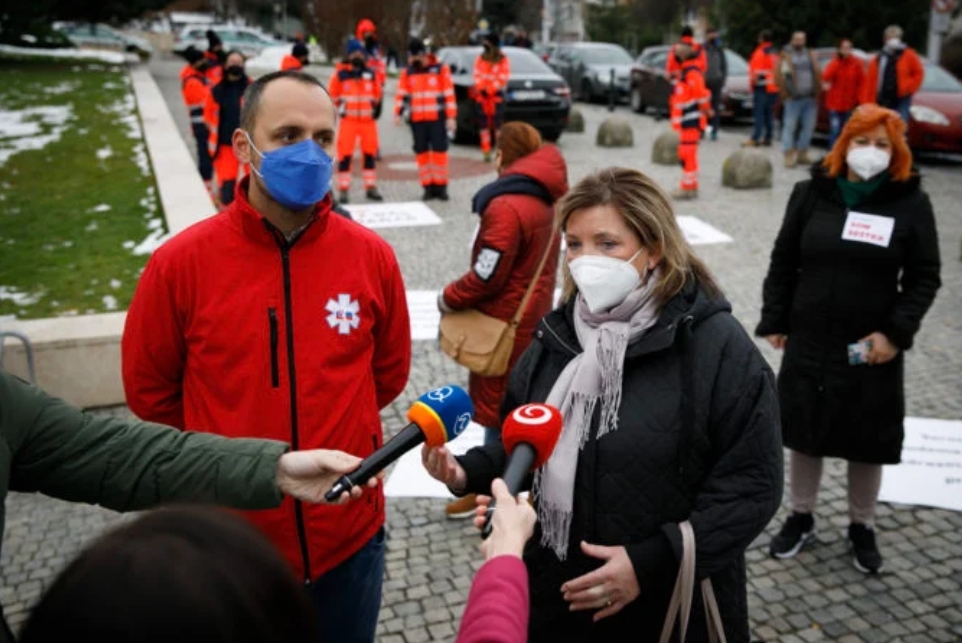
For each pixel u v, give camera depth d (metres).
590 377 1.98
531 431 1.62
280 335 2.15
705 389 1.92
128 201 9.10
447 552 3.88
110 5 23.95
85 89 18.20
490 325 3.83
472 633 1.28
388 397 2.60
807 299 3.52
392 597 3.57
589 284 1.96
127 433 1.66
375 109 10.59
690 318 1.94
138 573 0.74
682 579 1.83
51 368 5.09
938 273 3.39
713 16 28.81
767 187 11.43
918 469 4.51
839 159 3.42
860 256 3.39
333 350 2.20
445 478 2.01
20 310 6.04
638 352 1.94
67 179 10.22
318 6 34.31
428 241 8.80
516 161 3.88
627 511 1.94
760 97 14.80
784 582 3.64
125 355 2.25
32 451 1.57
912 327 3.34
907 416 5.11
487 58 13.12
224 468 1.67
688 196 10.76
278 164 2.06
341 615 2.33
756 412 1.90
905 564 3.75
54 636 0.73
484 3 29.30
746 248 8.56
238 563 0.79
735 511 1.85
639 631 2.00
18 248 7.52
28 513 4.20
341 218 2.32
